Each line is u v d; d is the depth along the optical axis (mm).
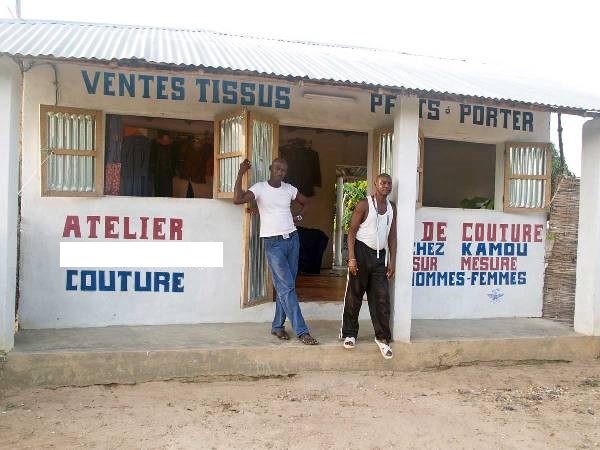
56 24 7031
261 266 6758
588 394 5738
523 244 7984
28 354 5289
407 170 6191
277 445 4309
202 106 6727
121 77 6484
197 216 6805
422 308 7594
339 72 5938
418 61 8336
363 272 6008
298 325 6027
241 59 5820
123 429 4504
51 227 6402
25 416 4688
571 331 7156
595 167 6891
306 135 11195
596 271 6930
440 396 5527
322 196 11719
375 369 6168
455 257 7699
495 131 7809
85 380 5402
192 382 5641
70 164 6312
